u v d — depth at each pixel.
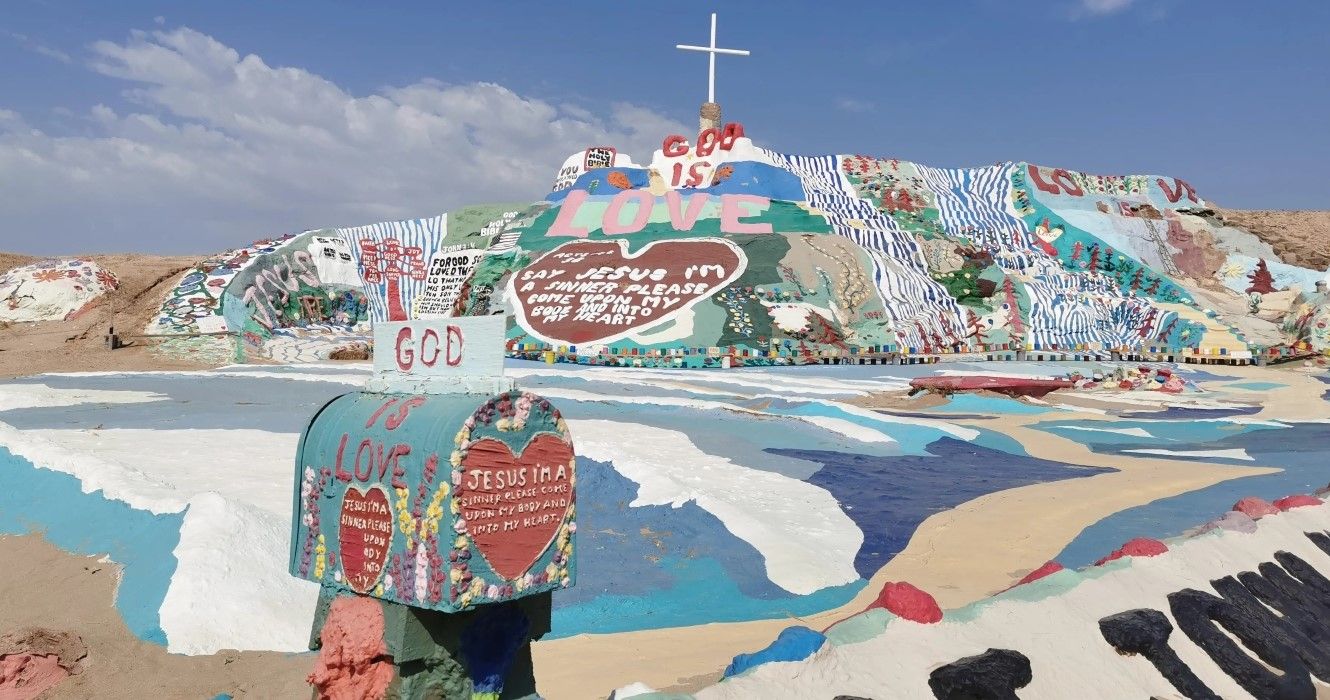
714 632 8.41
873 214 62.28
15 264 68.44
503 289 52.44
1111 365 46.66
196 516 9.22
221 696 6.82
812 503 13.65
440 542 4.04
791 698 4.78
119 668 7.13
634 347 45.09
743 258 50.94
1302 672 7.03
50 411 23.03
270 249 54.22
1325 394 35.22
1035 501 14.45
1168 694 6.24
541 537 4.38
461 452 4.04
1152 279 61.81
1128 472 17.58
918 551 11.46
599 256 53.03
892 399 29.83
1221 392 35.97
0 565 9.70
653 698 4.50
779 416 22.00
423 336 4.74
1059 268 61.62
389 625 4.28
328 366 38.94
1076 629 6.37
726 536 11.24
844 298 49.78
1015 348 51.47
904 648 5.50
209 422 20.50
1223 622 7.21
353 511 4.48
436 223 61.06
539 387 28.91
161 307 49.06
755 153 62.06
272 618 8.10
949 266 56.56
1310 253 66.75
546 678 7.09
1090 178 71.75
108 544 9.70
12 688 6.76
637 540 11.27
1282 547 9.00
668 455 16.30
